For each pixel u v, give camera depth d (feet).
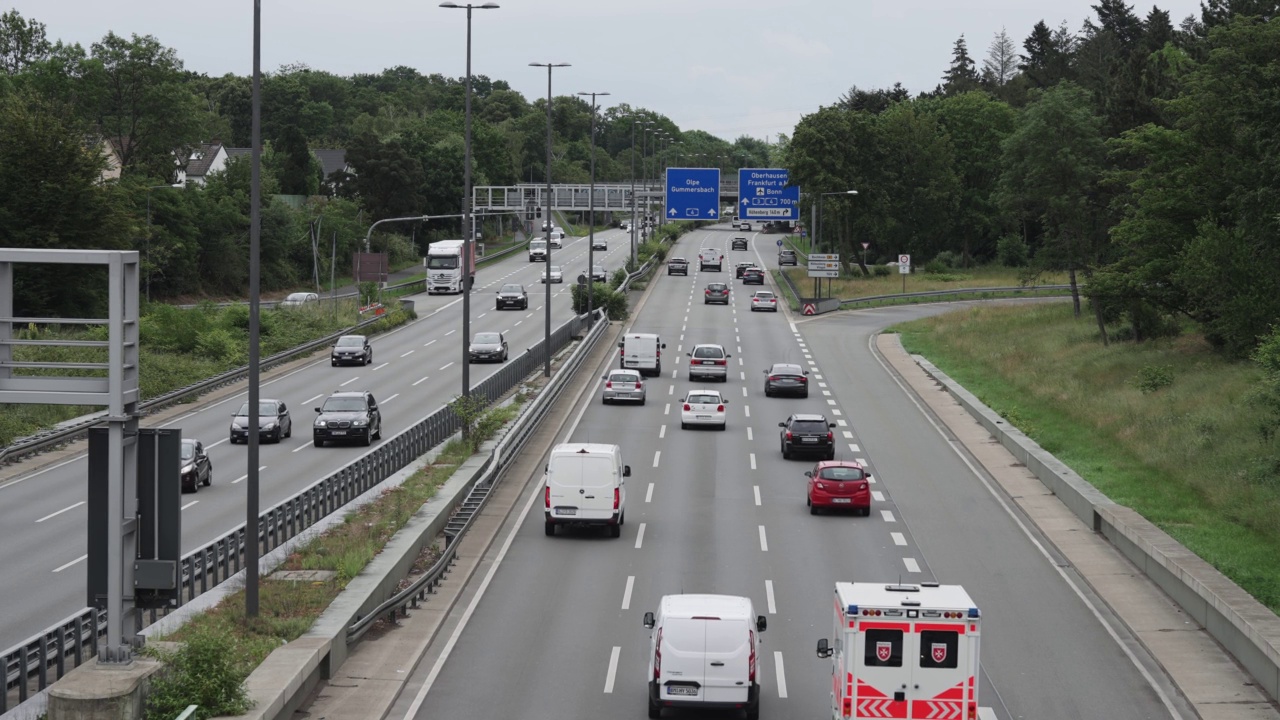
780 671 113.80
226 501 181.37
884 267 608.60
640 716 102.32
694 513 181.06
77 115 541.34
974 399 271.49
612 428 248.93
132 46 587.27
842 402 283.59
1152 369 262.06
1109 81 531.09
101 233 380.17
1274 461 181.68
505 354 353.31
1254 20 297.74
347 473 168.55
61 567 143.64
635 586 143.23
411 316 454.40
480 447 213.87
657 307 476.13
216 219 562.66
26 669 90.63
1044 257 398.21
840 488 179.11
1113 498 182.19
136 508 93.76
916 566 153.58
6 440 223.92
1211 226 256.52
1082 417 246.06
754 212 585.63
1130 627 130.31
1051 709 106.11
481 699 106.22
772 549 160.76
